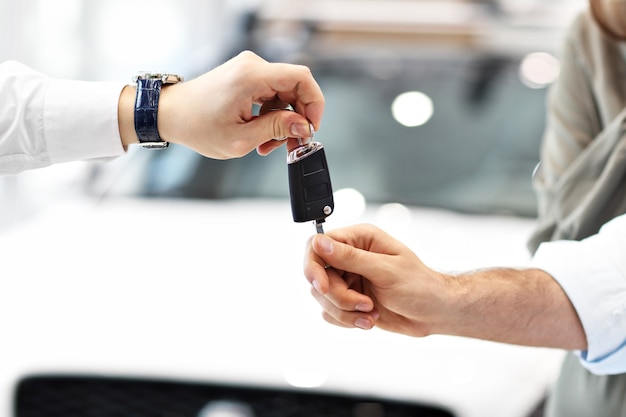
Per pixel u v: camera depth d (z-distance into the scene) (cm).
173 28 686
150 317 231
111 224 293
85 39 626
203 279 248
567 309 162
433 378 210
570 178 189
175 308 234
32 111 166
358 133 332
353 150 326
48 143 167
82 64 626
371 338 221
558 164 197
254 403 213
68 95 166
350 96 346
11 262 268
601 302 161
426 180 313
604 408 181
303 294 238
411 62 362
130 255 266
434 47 374
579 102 197
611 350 164
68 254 270
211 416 213
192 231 285
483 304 158
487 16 397
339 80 354
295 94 155
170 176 331
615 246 164
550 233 194
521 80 350
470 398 207
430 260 264
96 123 165
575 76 198
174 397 216
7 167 170
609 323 161
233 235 280
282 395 212
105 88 167
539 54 364
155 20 672
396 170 317
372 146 327
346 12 387
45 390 220
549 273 165
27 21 560
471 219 294
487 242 277
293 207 157
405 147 326
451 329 161
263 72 152
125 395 219
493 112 338
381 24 380
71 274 255
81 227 292
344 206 299
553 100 204
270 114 154
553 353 224
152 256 265
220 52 367
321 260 154
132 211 305
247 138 155
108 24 646
